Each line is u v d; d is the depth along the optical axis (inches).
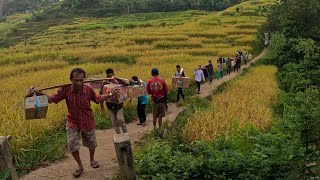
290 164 259.4
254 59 1609.3
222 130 427.5
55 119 460.1
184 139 394.3
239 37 2134.6
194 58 1445.6
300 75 1058.1
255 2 3708.2
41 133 400.5
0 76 1130.0
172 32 2314.2
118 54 1560.0
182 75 719.1
